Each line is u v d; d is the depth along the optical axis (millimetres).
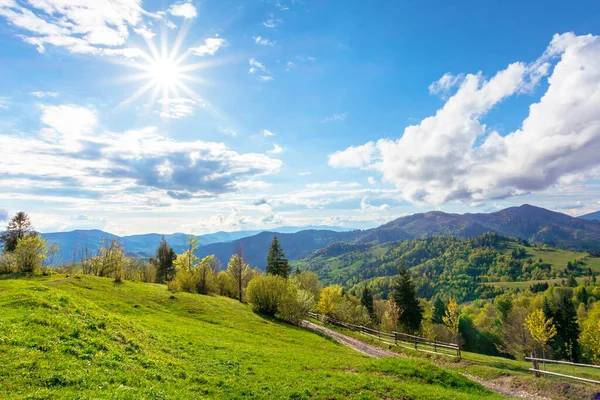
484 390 24328
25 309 18703
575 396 23500
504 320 99312
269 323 50812
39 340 15227
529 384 26875
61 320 18219
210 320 43844
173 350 22344
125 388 13195
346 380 21281
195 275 75812
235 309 55562
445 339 80750
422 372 25172
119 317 24578
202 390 16547
